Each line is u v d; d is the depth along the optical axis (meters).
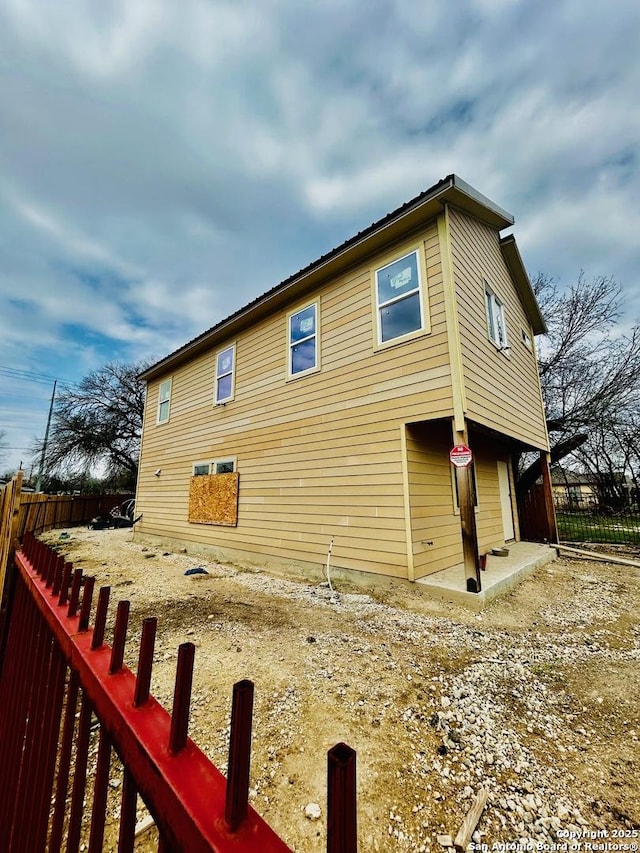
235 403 9.02
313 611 4.66
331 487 6.55
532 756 2.20
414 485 5.65
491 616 4.51
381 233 6.08
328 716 2.51
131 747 0.79
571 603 5.18
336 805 0.46
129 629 4.12
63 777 1.06
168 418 11.73
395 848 1.64
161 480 11.58
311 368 7.23
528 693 2.88
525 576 6.27
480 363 6.10
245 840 0.58
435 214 5.73
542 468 9.59
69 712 1.10
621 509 12.48
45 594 1.55
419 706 2.65
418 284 5.78
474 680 3.03
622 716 2.61
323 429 6.85
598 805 1.87
